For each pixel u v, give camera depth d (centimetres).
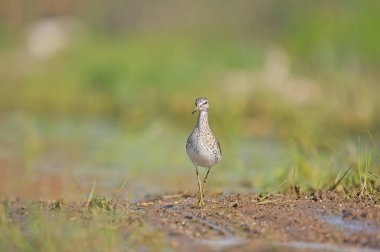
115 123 2220
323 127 1861
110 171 1501
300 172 1207
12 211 973
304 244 818
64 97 2577
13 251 803
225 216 927
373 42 2353
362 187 1031
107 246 795
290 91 2148
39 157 1667
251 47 2880
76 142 1872
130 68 2641
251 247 806
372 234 845
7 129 2119
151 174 1464
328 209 955
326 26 2439
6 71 2945
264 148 1725
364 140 1744
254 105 2084
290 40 2511
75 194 1239
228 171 1468
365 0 2458
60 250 790
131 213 946
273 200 1009
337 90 2123
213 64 2594
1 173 1480
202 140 1019
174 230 871
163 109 2205
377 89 2148
